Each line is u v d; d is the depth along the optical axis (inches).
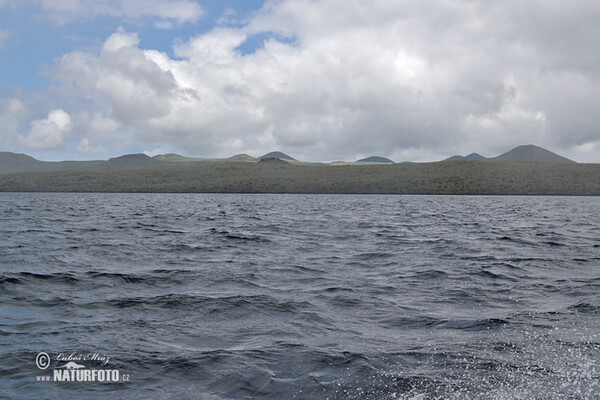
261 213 2260.1
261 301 457.1
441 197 6304.1
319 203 3855.8
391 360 292.2
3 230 1218.0
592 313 408.8
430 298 476.1
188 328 368.2
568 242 1004.6
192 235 1122.0
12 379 265.6
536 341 328.5
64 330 358.9
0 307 426.9
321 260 739.4
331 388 251.9
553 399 231.0
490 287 530.9
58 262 689.0
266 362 291.4
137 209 2605.8
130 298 468.1
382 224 1531.7
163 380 266.1
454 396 237.5
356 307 437.7
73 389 254.1
